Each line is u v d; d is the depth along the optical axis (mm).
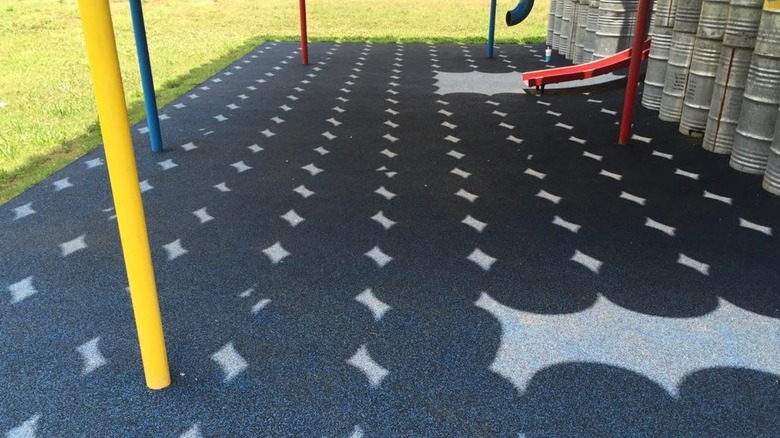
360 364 2320
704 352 2395
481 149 4902
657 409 2094
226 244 3289
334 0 16750
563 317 2621
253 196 3947
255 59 8828
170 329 2535
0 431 2004
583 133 5316
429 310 2672
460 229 3473
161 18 13062
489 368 2301
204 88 7020
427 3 16062
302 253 3191
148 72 4539
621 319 2605
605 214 3664
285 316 2627
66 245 3273
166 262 3086
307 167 4484
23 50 9359
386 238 3365
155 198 3902
